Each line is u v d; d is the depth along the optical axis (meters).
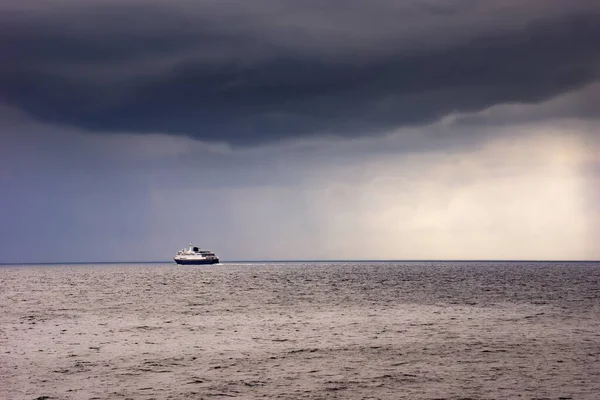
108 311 119.00
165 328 92.25
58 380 55.81
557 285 198.88
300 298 151.50
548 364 61.75
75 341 78.88
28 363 63.75
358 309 121.25
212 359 65.81
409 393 50.81
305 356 67.38
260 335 84.38
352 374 57.91
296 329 90.75
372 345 74.56
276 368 60.84
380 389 52.19
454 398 49.22
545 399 48.88
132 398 49.62
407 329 89.69
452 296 153.88
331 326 94.12
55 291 181.62
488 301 138.12
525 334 83.31
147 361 64.75
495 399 48.91
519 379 55.44
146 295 163.88
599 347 71.88
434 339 79.19
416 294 162.00
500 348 71.50
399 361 63.97
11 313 114.19
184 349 72.44
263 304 134.88
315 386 53.31
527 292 166.25
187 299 149.88
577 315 107.38
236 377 56.88
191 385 53.81
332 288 191.38
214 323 98.69
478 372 58.34
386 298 149.00
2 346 74.75
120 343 77.19
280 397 49.72
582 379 55.28
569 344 74.19
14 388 52.91
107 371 59.66
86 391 51.84
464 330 88.00
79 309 123.06
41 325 95.75
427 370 59.41
